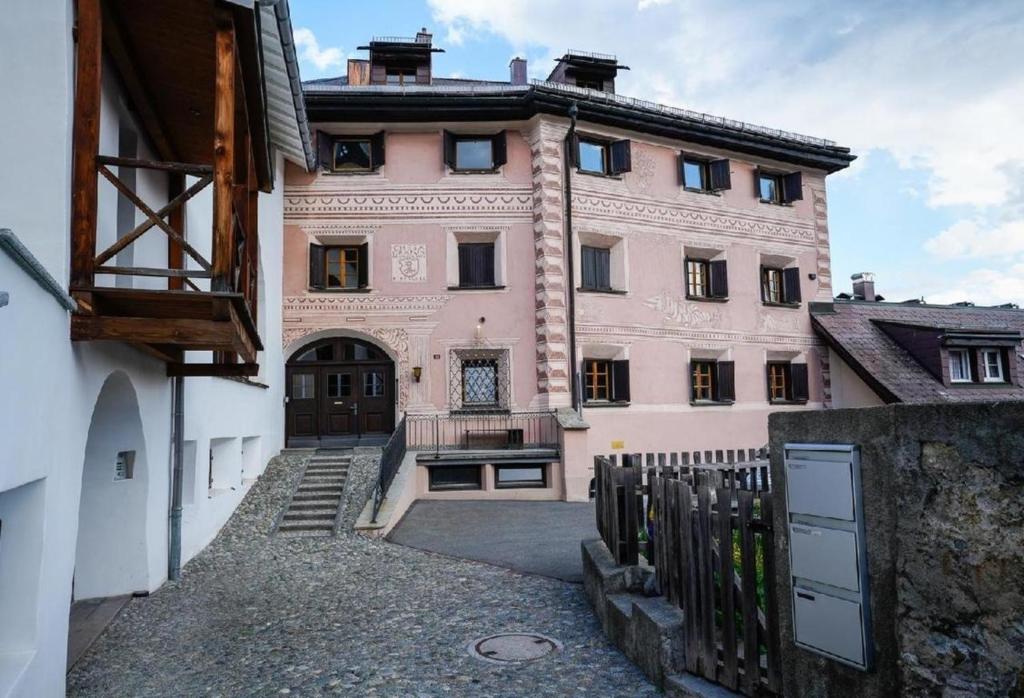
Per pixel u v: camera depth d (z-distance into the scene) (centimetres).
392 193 1759
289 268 1723
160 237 921
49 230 550
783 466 366
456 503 1480
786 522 363
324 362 1761
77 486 571
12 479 405
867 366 2056
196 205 1059
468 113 1761
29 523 478
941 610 281
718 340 1948
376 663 587
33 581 475
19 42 559
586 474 1584
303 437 1739
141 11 639
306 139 1518
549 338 1714
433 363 1723
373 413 1758
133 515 843
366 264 1750
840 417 332
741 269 2014
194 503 1063
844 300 2412
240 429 1315
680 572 524
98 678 575
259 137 887
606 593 627
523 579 860
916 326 2158
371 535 1164
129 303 599
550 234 1741
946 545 280
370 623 705
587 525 1209
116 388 765
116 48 689
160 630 704
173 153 934
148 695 536
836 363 2141
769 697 395
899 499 300
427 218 1759
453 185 1772
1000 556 260
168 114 838
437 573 911
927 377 2102
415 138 1783
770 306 2053
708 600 455
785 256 2097
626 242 1844
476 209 1770
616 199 1842
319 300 1725
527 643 621
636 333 1828
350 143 1802
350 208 1747
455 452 1578
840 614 325
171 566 916
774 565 385
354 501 1304
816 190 2177
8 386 393
